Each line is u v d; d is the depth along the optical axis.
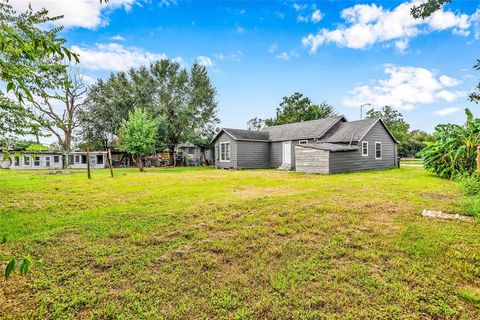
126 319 2.12
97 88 28.47
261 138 21.36
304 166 16.38
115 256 3.32
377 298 2.38
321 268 2.96
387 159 18.67
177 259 3.24
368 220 4.82
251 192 8.23
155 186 9.67
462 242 3.64
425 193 7.70
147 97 26.38
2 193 7.98
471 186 6.60
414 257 3.21
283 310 2.23
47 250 3.50
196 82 27.25
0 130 5.48
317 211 5.51
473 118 11.35
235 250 3.49
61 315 2.18
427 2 4.42
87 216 5.30
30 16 3.20
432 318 2.12
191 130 26.48
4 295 2.44
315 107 36.56
